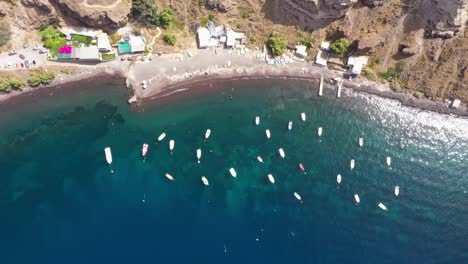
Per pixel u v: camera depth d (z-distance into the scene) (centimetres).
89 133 8369
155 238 7444
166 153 8306
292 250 7494
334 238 7644
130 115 8594
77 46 8569
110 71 8744
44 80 8394
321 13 8819
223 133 8619
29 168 7944
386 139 8800
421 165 8531
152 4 8656
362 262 7419
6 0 8144
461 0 8062
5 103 8312
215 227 7662
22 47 8419
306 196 8050
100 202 7762
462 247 7600
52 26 8588
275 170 8294
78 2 8112
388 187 8238
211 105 8900
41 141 8225
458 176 8431
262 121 8831
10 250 7162
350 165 8431
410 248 7569
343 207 7969
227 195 7975
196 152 8350
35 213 7538
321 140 8700
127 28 8869
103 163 8094
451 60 8762
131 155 8212
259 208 7888
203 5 8969
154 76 8825
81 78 8650
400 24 8881
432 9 8562
